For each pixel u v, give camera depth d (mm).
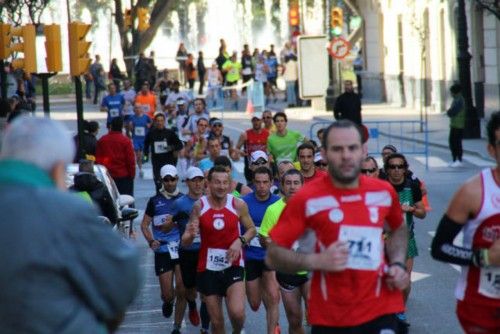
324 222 14578
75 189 25734
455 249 14898
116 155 43156
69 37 41062
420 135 77625
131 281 10102
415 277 32250
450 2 92125
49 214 9844
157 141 48469
